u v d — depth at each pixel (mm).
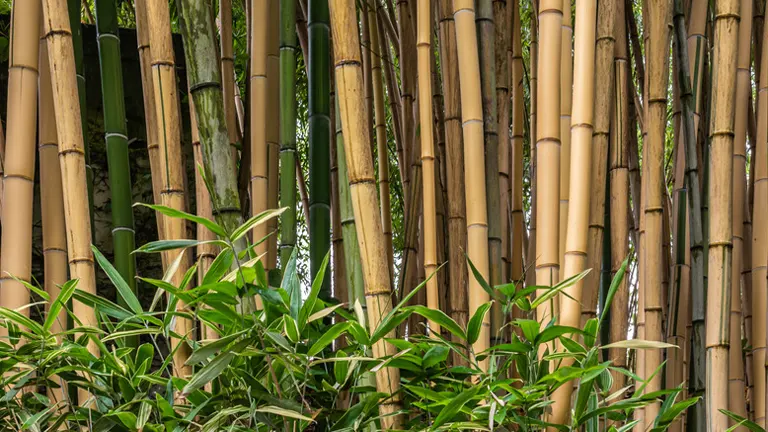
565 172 1228
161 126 1190
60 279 1307
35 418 968
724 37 1145
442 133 1776
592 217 1277
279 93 1639
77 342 1055
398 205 3150
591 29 1111
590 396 1062
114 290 2109
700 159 1747
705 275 1576
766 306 1305
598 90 1287
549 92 1095
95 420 1043
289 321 933
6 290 1158
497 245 1322
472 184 1153
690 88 1522
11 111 1191
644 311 1327
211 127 1153
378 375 1033
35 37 1213
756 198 1344
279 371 1033
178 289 958
